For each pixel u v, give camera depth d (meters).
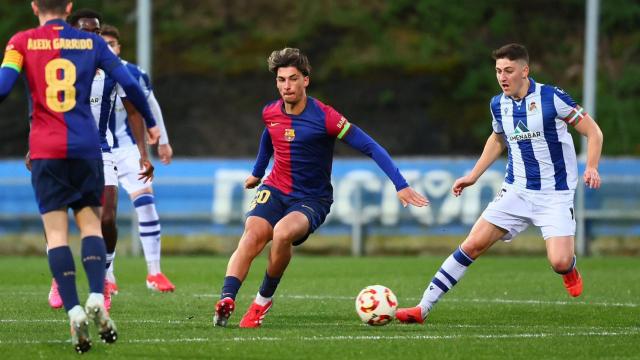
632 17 108.31
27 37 23.56
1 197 69.12
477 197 67.56
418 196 27.30
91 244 23.30
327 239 69.00
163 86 100.38
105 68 23.97
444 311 33.16
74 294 22.83
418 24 106.69
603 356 23.25
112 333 22.52
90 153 23.47
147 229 40.62
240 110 98.00
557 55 105.00
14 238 69.12
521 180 30.34
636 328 28.70
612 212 67.06
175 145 94.81
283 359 22.31
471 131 95.19
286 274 50.47
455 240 67.81
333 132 28.12
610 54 105.44
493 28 106.19
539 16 108.31
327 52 103.69
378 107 97.69
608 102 98.44
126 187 40.78
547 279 46.88
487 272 51.56
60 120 23.25
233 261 28.00
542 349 24.16
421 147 94.56
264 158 29.95
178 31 106.94
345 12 107.94
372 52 103.12
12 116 96.19
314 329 27.66
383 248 68.44
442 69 100.50
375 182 68.81
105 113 33.44
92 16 33.03
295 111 28.41
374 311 28.22
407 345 24.48
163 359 22.27
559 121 29.92
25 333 26.50
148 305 34.66
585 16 108.75
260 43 105.38
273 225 28.45
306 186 28.67
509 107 30.28
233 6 110.31
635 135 94.94
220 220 68.75
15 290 41.34
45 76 23.31
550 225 30.05
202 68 102.25
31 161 23.45
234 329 27.48
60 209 23.44
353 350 23.62
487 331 27.62
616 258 63.62
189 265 57.09
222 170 69.19
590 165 29.53
